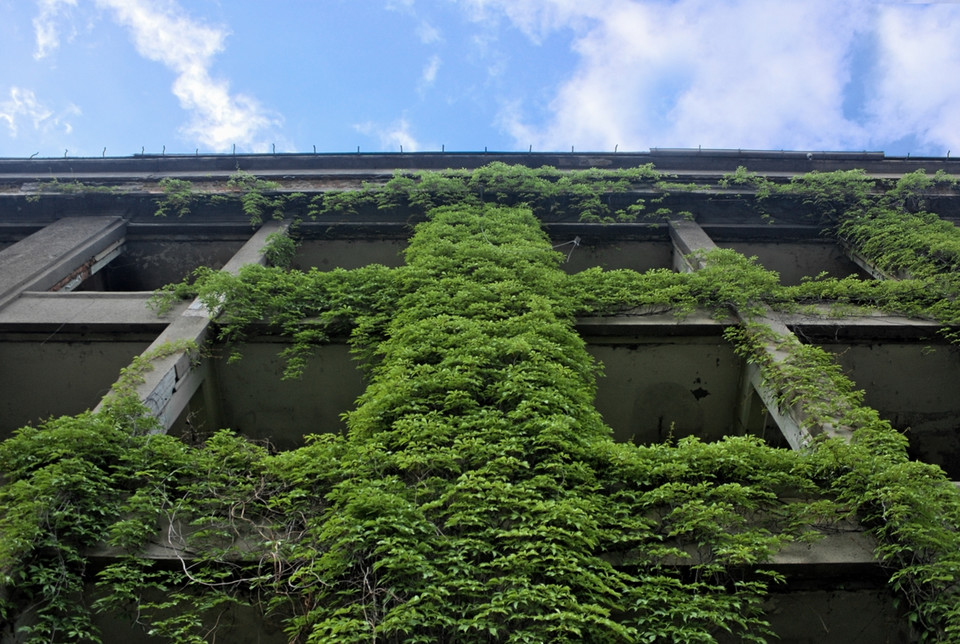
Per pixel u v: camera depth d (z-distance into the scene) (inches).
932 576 269.6
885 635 283.7
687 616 263.7
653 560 286.2
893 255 555.2
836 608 285.4
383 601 255.3
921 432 453.7
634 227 624.4
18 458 311.9
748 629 266.2
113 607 275.1
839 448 323.6
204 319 449.1
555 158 742.5
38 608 267.4
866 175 690.2
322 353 451.8
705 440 466.9
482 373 364.2
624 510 302.5
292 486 315.9
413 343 396.2
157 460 323.0
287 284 480.4
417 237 559.5
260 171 733.9
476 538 278.1
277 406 462.0
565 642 243.3
